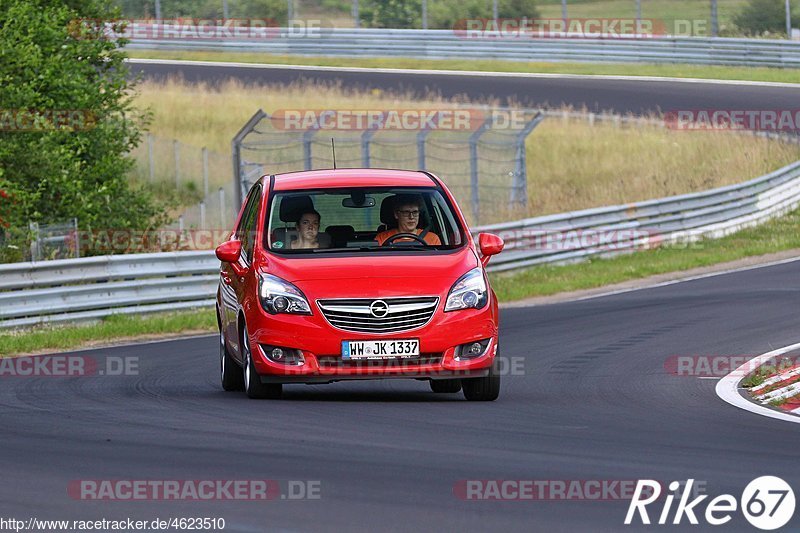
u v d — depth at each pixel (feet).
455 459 69.87
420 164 268.41
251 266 96.89
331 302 91.97
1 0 228.63
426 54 456.04
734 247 264.93
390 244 98.78
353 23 481.46
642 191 320.29
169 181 334.03
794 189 311.47
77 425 83.71
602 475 65.31
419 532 53.31
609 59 439.63
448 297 92.99
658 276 226.38
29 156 217.36
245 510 57.41
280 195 101.45
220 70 450.71
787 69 428.97
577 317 167.73
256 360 93.25
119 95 245.24
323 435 78.18
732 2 501.97
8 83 223.71
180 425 82.94
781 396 99.76
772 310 166.30
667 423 85.76
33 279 165.89
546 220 240.73
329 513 56.70
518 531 53.57
